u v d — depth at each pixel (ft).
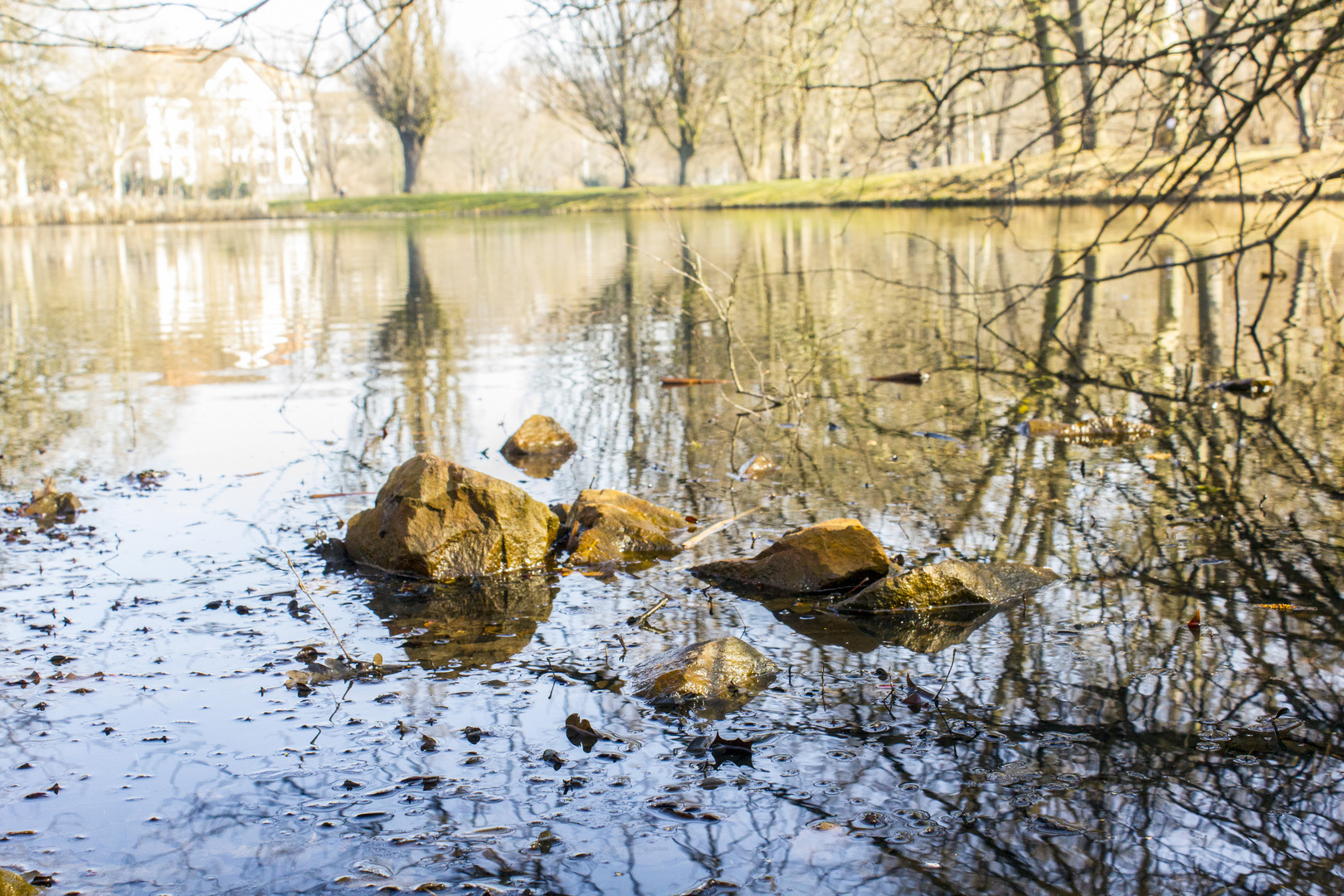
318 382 30.22
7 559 15.94
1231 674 11.55
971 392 27.14
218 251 93.30
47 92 77.00
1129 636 12.63
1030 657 12.16
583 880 8.23
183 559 15.97
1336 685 11.21
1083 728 10.46
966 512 17.60
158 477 20.54
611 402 26.99
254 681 11.79
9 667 12.12
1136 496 18.17
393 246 93.45
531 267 67.31
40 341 39.14
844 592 14.56
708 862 8.44
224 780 9.74
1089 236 65.57
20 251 97.19
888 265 58.39
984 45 24.48
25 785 9.68
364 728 10.68
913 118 28.43
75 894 8.13
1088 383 27.48
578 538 16.48
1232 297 41.19
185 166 225.76
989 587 14.01
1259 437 21.65
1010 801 9.22
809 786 9.52
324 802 9.36
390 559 15.53
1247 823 8.85
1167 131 22.74
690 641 12.87
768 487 19.40
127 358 34.76
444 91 214.69
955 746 10.18
